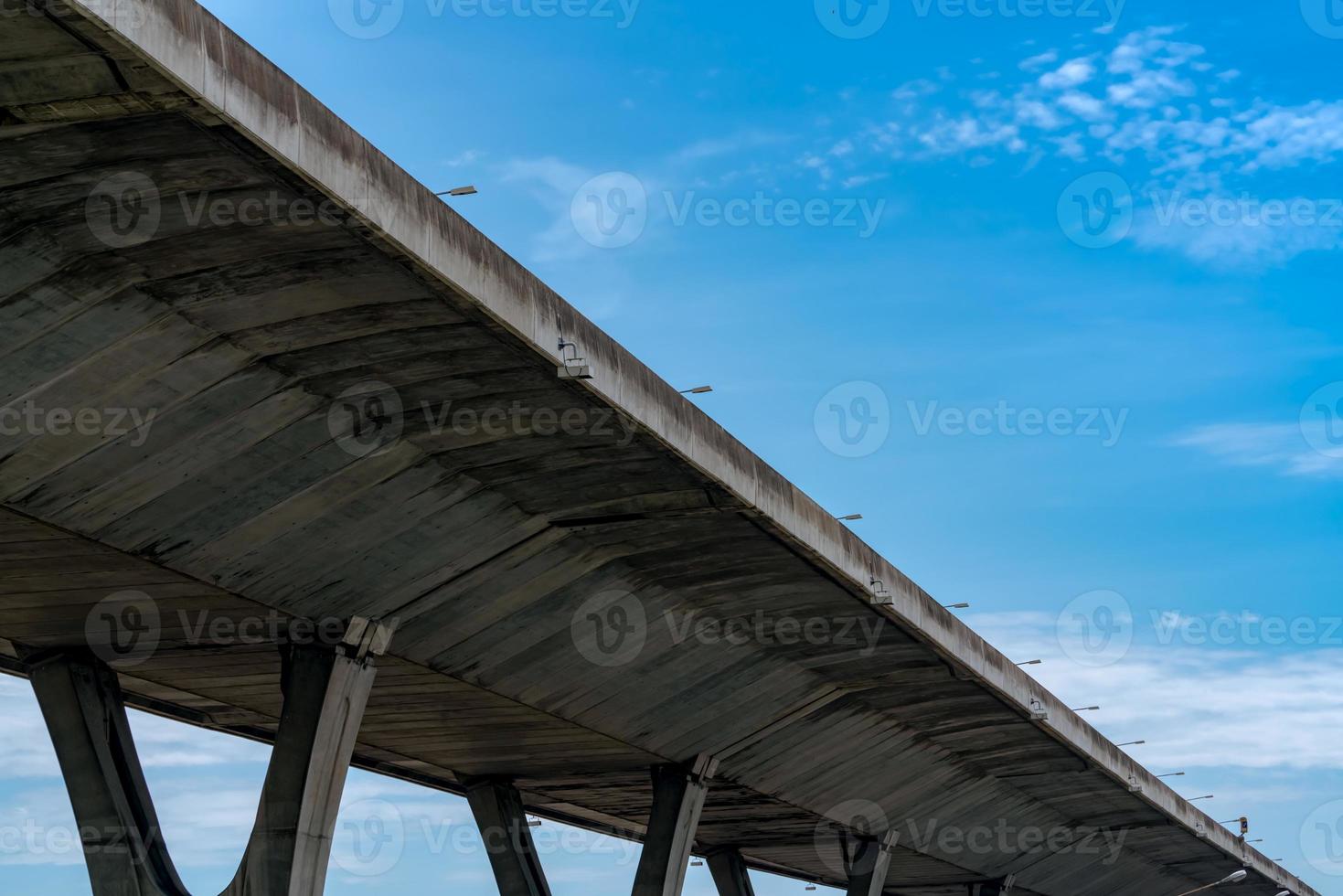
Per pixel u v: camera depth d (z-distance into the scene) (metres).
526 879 48.22
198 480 25.70
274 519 27.52
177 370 23.47
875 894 63.41
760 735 47.72
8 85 18.06
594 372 26.88
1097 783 63.50
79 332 21.88
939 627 43.03
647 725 43.62
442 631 33.88
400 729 41.59
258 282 22.50
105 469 24.27
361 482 27.84
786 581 37.34
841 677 45.66
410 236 22.25
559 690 39.16
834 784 54.88
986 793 63.09
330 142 20.80
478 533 31.25
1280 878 93.44
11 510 24.05
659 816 46.97
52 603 29.05
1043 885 83.00
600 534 33.31
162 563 27.08
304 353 24.53
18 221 20.08
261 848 30.75
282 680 31.94
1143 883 91.00
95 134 19.02
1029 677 51.31
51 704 31.80
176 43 18.14
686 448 29.98
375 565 30.33
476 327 24.64
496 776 48.97
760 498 32.81
